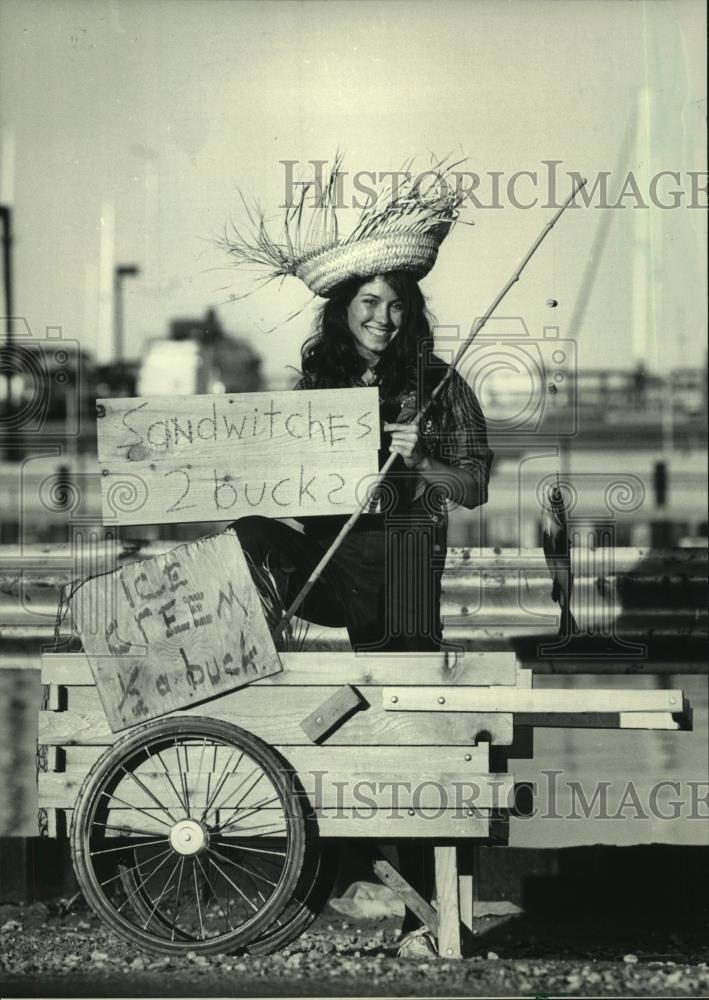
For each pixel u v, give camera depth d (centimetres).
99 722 712
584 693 687
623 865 851
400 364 807
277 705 705
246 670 705
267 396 729
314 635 832
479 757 695
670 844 859
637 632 916
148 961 707
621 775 944
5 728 1132
